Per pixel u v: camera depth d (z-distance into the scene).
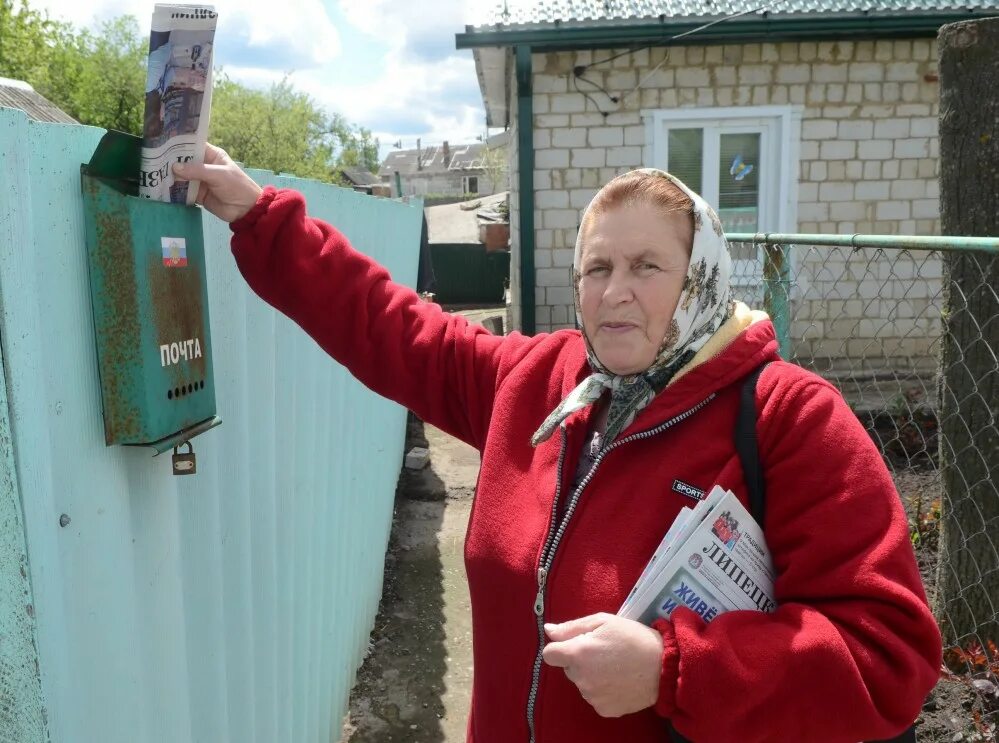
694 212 1.27
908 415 5.97
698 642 1.03
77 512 1.02
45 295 0.94
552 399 1.48
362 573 3.54
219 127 29.66
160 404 1.14
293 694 2.34
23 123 0.88
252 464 1.92
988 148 2.82
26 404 0.88
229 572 1.73
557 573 1.28
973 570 3.02
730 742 1.02
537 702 1.30
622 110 7.50
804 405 1.18
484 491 1.46
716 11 7.19
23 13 19.36
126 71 24.52
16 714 0.91
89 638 1.05
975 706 2.82
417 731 3.06
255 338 1.92
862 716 1.02
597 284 1.30
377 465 4.16
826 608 1.09
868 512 1.10
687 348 1.28
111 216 1.05
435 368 1.66
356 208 3.19
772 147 7.61
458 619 3.95
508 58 8.19
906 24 7.02
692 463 1.23
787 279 3.75
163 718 1.32
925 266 7.58
